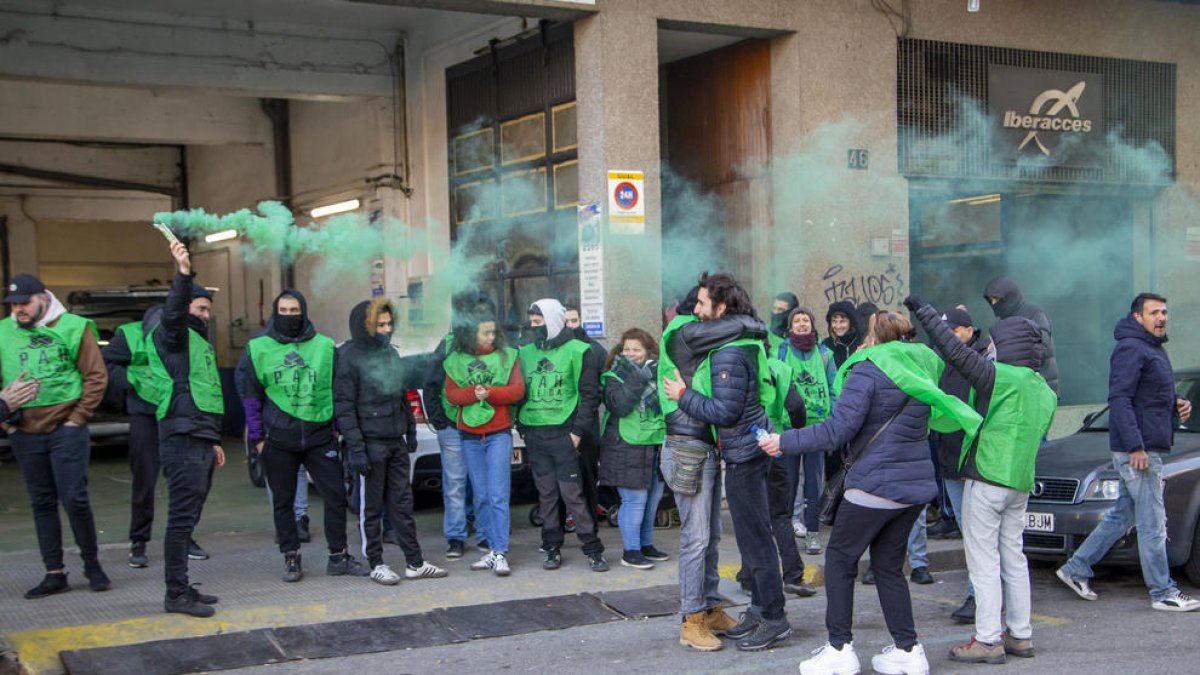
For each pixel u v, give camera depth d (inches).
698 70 460.4
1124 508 277.7
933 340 234.1
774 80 428.1
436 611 268.7
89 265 900.6
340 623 258.1
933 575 320.5
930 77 448.1
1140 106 500.1
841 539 216.5
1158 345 271.7
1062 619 266.4
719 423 230.8
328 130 591.5
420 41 525.0
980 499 229.9
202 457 262.7
